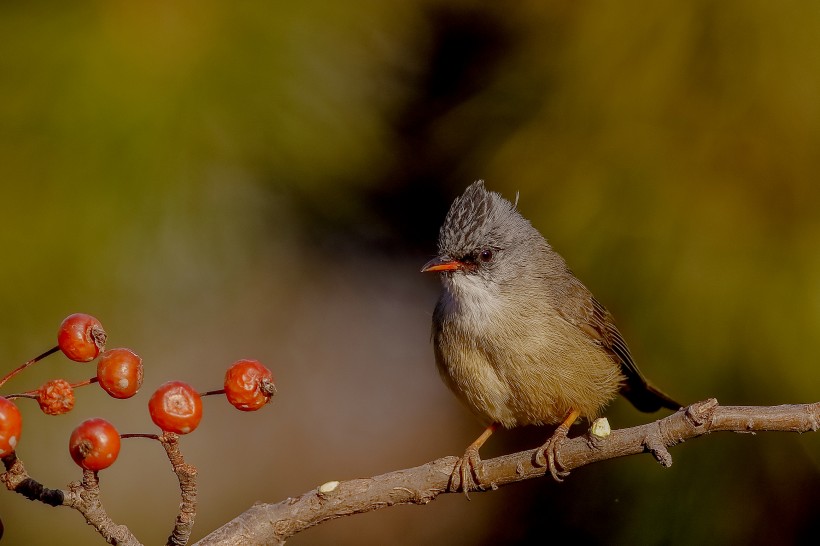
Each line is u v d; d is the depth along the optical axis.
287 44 9.98
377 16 10.72
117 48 9.38
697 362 9.09
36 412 9.85
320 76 10.24
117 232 9.30
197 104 9.54
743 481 9.68
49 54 9.27
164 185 9.40
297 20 10.05
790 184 9.28
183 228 9.63
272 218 10.95
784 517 9.66
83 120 9.17
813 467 9.57
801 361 8.90
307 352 13.73
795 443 9.55
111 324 9.94
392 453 13.50
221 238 9.98
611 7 9.90
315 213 11.52
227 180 10.12
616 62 9.80
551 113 10.13
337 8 10.29
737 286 9.05
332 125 10.27
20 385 9.32
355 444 13.59
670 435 6.77
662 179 9.47
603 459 7.06
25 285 9.05
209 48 9.67
